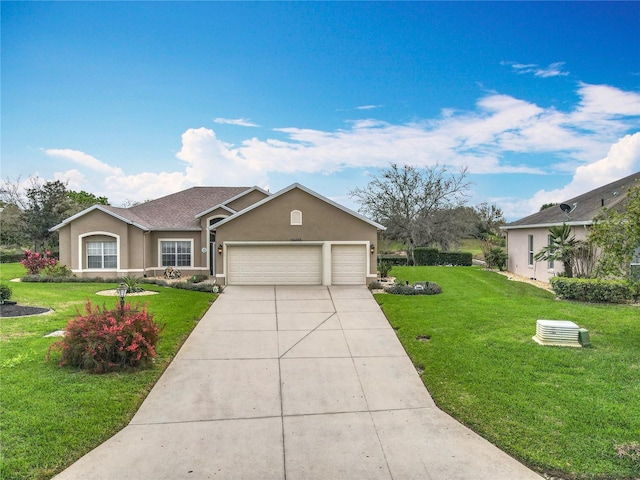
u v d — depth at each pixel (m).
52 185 30.86
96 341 7.95
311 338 10.83
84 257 21.34
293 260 19.08
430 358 8.95
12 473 4.80
